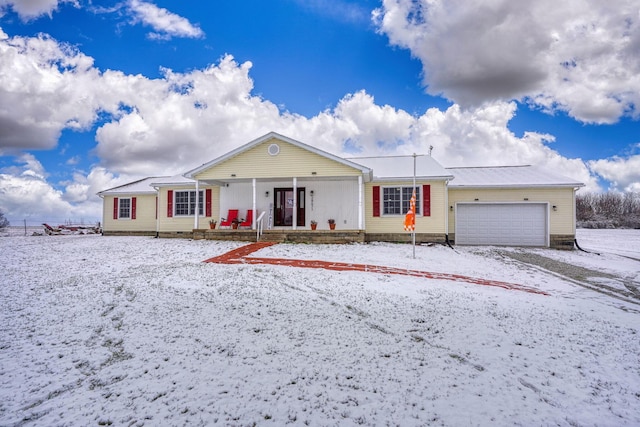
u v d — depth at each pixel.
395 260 11.33
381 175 16.75
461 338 4.60
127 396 3.01
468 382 3.39
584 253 14.98
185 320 5.06
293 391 3.14
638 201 56.19
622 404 3.08
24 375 3.39
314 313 5.56
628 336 4.91
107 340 4.31
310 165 15.21
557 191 16.50
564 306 6.52
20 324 4.87
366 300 6.44
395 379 3.42
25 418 2.68
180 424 2.61
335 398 3.04
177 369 3.53
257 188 17.22
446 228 15.91
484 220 17.03
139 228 20.11
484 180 17.61
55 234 23.23
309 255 11.81
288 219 16.97
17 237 19.64
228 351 4.00
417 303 6.32
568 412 2.92
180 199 18.69
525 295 7.35
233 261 10.51
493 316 5.63
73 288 6.95
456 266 10.77
